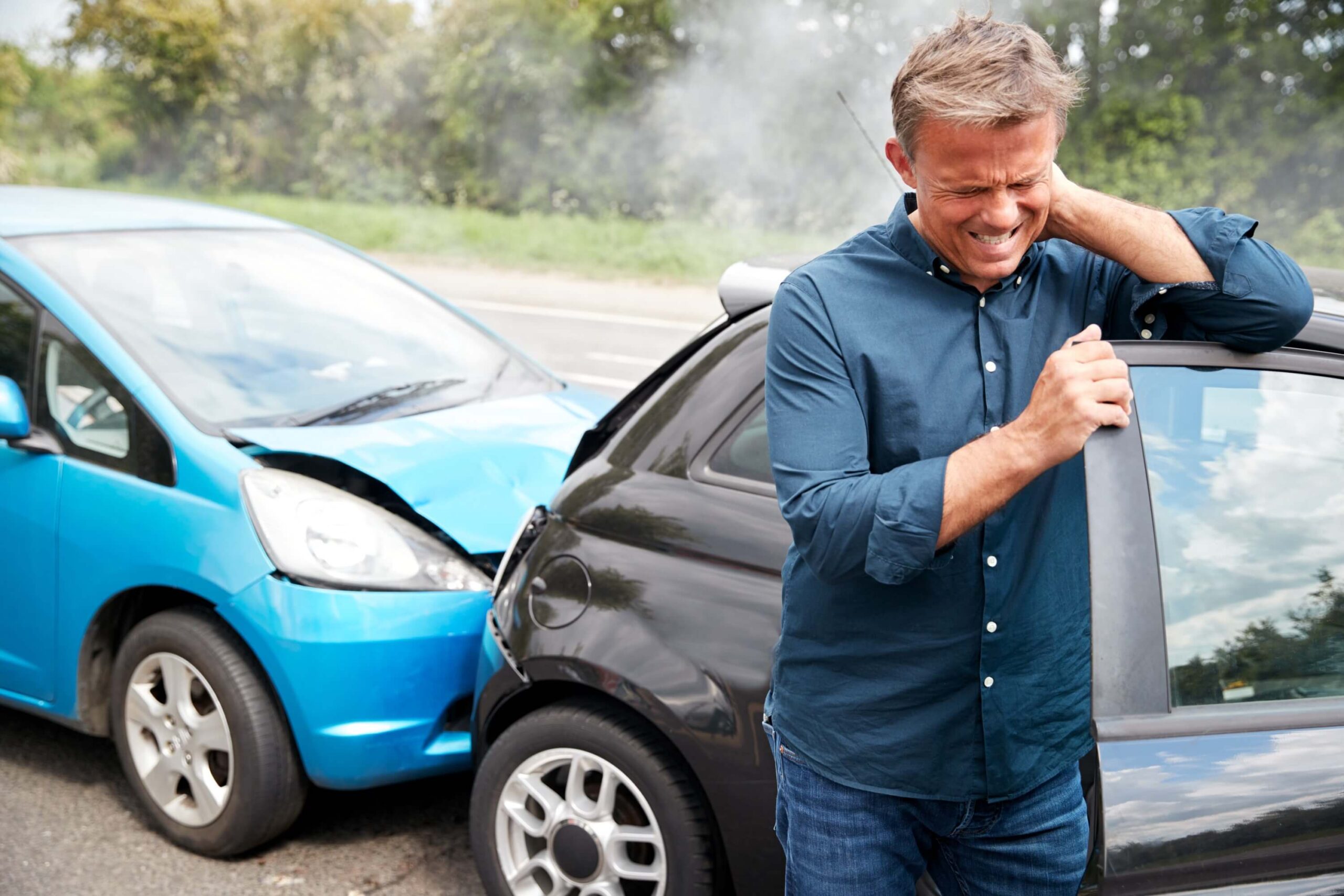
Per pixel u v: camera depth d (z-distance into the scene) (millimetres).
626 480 2449
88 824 3207
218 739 2939
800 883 1751
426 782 3480
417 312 4062
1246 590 1571
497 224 21453
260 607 2801
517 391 3801
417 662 2846
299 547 2840
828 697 1650
